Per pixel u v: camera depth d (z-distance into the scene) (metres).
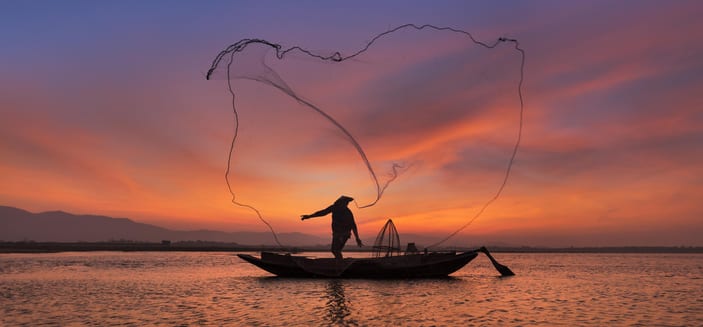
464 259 30.78
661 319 17.98
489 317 17.89
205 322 16.50
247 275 37.78
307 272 31.83
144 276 36.56
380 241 31.11
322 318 17.34
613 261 88.25
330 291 25.59
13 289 26.78
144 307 19.91
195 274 39.16
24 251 98.12
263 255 31.92
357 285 28.56
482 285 29.81
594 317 18.27
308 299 22.42
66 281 32.00
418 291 25.81
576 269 54.12
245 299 22.42
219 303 21.09
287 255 31.58
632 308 20.80
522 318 17.78
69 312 18.59
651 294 26.56
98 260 63.44
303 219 29.00
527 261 86.19
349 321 16.78
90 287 28.03
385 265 30.39
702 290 28.94
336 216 29.50
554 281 34.72
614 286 31.30
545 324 16.62
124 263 56.91
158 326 15.73
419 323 16.52
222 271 43.47
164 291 25.89
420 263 30.55
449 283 30.39
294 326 15.81
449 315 18.16
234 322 16.50
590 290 28.38
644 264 72.56
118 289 26.94
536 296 24.72
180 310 19.09
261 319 17.06
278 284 29.27
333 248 29.58
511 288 28.56
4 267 46.22
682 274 45.34
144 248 152.50
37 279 33.50
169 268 47.97
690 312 19.77
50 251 104.75
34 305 20.47
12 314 18.12
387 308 19.67
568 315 18.66
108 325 15.92
